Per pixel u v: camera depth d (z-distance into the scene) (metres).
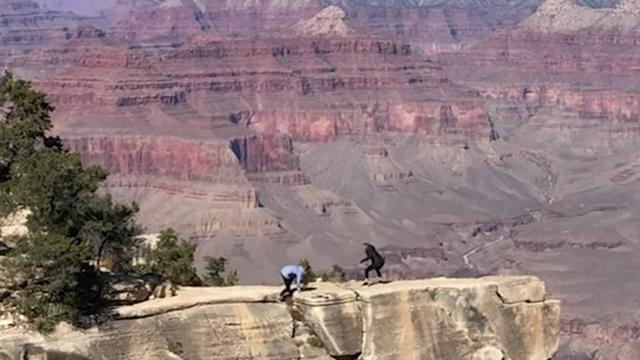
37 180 50.03
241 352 49.25
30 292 47.22
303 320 50.53
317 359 50.19
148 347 47.84
